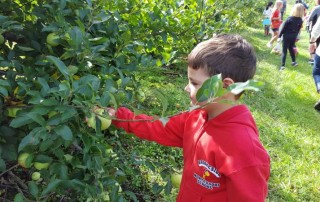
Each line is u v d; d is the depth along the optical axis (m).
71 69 1.37
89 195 1.35
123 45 1.84
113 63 1.85
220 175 1.40
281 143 3.94
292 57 7.28
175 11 3.17
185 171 1.57
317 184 3.28
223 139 1.37
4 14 1.82
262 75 6.30
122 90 1.62
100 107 1.33
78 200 1.79
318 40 5.62
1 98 1.46
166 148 3.13
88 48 1.40
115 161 1.82
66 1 1.59
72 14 1.66
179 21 3.11
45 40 1.64
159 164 1.96
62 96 1.19
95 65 1.69
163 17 2.41
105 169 1.62
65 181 1.29
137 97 1.95
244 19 5.76
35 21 1.86
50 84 1.46
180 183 1.74
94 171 1.42
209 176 1.43
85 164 1.40
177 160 3.11
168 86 4.45
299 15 6.90
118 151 2.02
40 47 1.63
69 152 1.55
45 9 1.64
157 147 3.10
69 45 1.48
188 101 4.12
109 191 1.55
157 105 3.81
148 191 2.66
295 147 3.95
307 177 3.36
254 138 1.36
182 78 4.92
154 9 2.36
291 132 4.23
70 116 1.17
